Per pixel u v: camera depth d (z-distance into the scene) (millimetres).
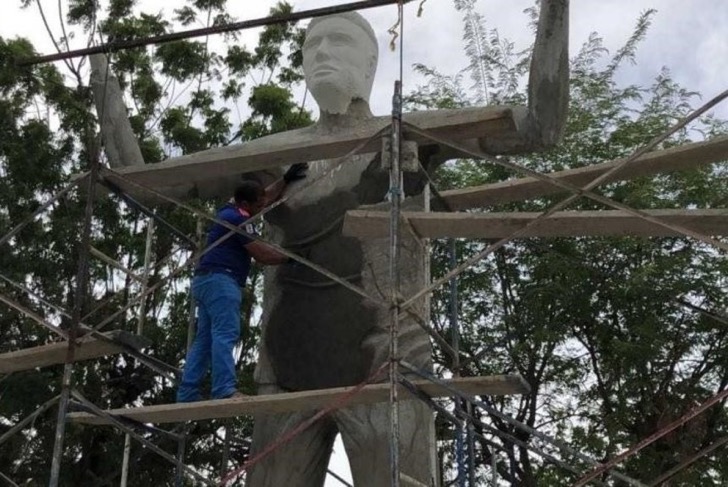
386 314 7680
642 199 15352
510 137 7473
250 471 7941
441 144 7371
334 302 7816
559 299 15648
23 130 18391
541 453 6758
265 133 18953
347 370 7668
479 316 16797
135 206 8203
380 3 6840
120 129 8305
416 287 7805
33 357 7773
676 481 14508
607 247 15320
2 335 17359
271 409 6836
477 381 6238
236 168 7438
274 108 19219
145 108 19812
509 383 6262
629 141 16406
